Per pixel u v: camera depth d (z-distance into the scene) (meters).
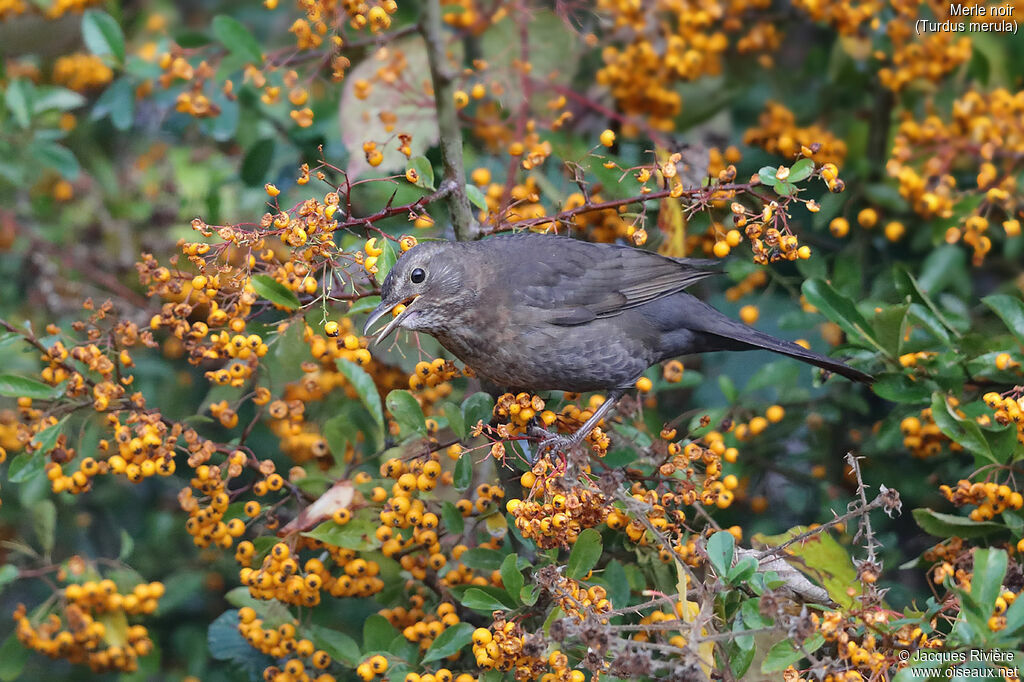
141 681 10.08
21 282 13.81
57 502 13.18
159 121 13.81
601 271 10.48
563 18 11.09
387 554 9.15
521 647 7.67
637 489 8.98
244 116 12.68
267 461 9.55
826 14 12.27
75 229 13.95
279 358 9.87
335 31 9.92
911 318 10.14
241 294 8.79
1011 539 9.05
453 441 9.30
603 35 13.02
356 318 12.16
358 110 11.17
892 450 11.65
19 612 9.73
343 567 9.95
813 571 8.71
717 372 13.12
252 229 9.08
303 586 8.95
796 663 8.53
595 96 12.69
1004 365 9.34
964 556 8.61
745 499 11.99
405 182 11.20
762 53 13.30
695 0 12.49
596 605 7.79
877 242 12.55
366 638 9.30
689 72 12.25
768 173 8.77
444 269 9.95
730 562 7.77
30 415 9.53
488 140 12.13
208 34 12.17
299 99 10.64
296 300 8.97
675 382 10.89
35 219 14.15
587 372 10.42
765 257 8.91
